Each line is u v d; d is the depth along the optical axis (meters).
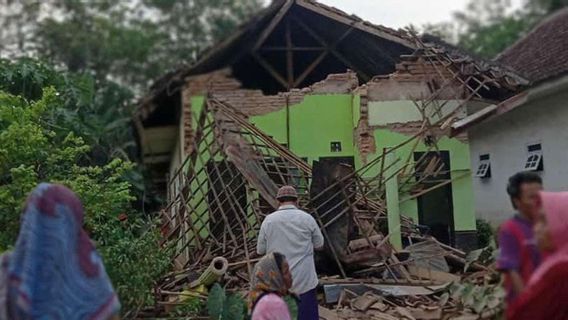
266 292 4.33
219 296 6.96
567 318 3.90
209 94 12.34
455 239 13.38
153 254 7.58
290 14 14.88
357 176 10.12
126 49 30.67
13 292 2.73
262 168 11.20
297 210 6.62
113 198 7.93
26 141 7.80
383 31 13.94
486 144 17.50
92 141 15.88
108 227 7.34
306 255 6.49
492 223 17.14
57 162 8.38
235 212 10.33
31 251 2.78
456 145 13.43
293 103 14.17
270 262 4.36
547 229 3.89
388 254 9.73
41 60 16.36
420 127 13.59
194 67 14.23
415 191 13.05
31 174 7.18
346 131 14.11
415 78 13.76
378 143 13.59
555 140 13.77
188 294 8.20
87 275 2.90
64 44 29.33
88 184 7.84
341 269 9.52
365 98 13.68
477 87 13.75
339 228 9.64
